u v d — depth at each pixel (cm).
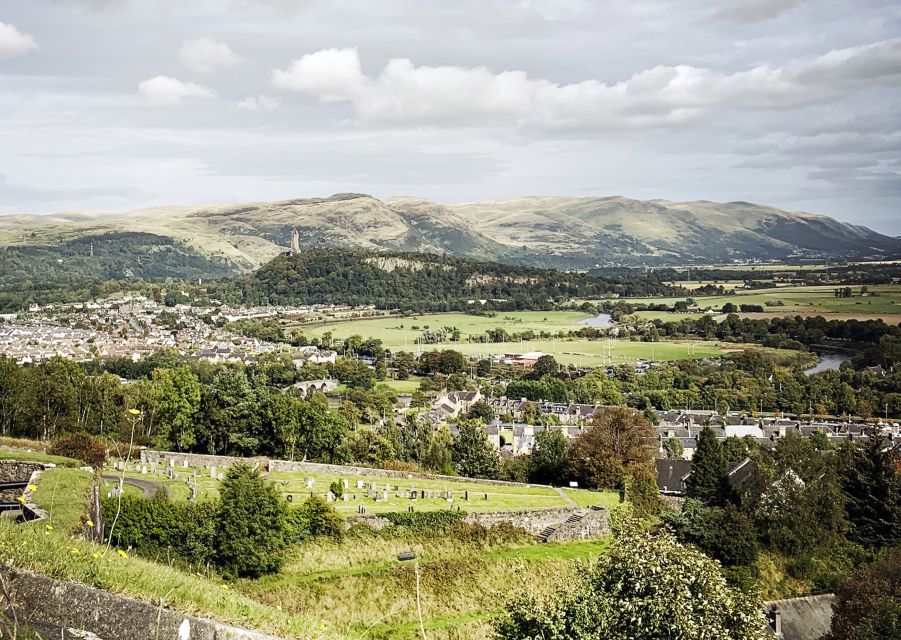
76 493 3391
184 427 9688
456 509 7125
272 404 9850
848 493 8625
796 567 7500
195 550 5256
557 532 7238
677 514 8238
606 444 9869
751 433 16100
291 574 5766
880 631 4738
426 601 5816
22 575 1529
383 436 12531
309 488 7500
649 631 2872
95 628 1521
